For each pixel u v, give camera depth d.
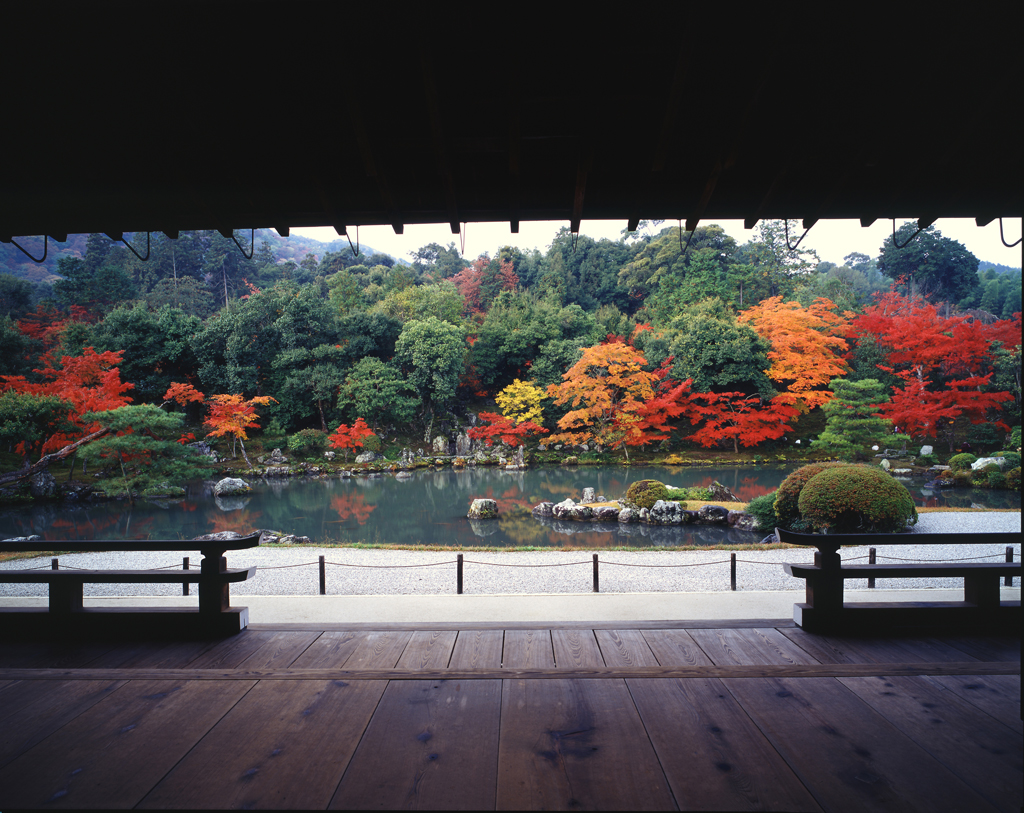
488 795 1.89
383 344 34.97
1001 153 2.76
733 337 28.41
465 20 2.27
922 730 2.31
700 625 3.82
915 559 9.42
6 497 18.95
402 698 2.62
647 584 8.09
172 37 2.31
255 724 2.39
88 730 2.35
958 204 3.01
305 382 29.97
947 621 3.67
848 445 23.00
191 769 2.06
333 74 2.46
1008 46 2.28
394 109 2.62
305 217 3.12
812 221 3.18
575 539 13.21
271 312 32.03
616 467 26.34
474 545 12.83
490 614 5.38
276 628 3.86
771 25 2.29
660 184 2.98
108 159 2.71
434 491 21.34
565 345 33.34
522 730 2.32
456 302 39.53
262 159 2.83
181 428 29.08
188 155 2.74
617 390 28.28
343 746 2.21
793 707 2.51
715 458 26.98
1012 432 23.78
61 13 2.20
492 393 38.00
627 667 2.92
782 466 25.09
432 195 3.06
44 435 20.19
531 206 3.11
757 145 2.81
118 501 19.62
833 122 2.58
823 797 1.87
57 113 2.52
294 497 20.39
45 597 6.95
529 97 2.51
